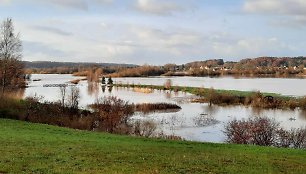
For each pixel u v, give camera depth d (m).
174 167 20.31
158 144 27.77
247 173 19.78
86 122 44.88
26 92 102.25
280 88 132.75
